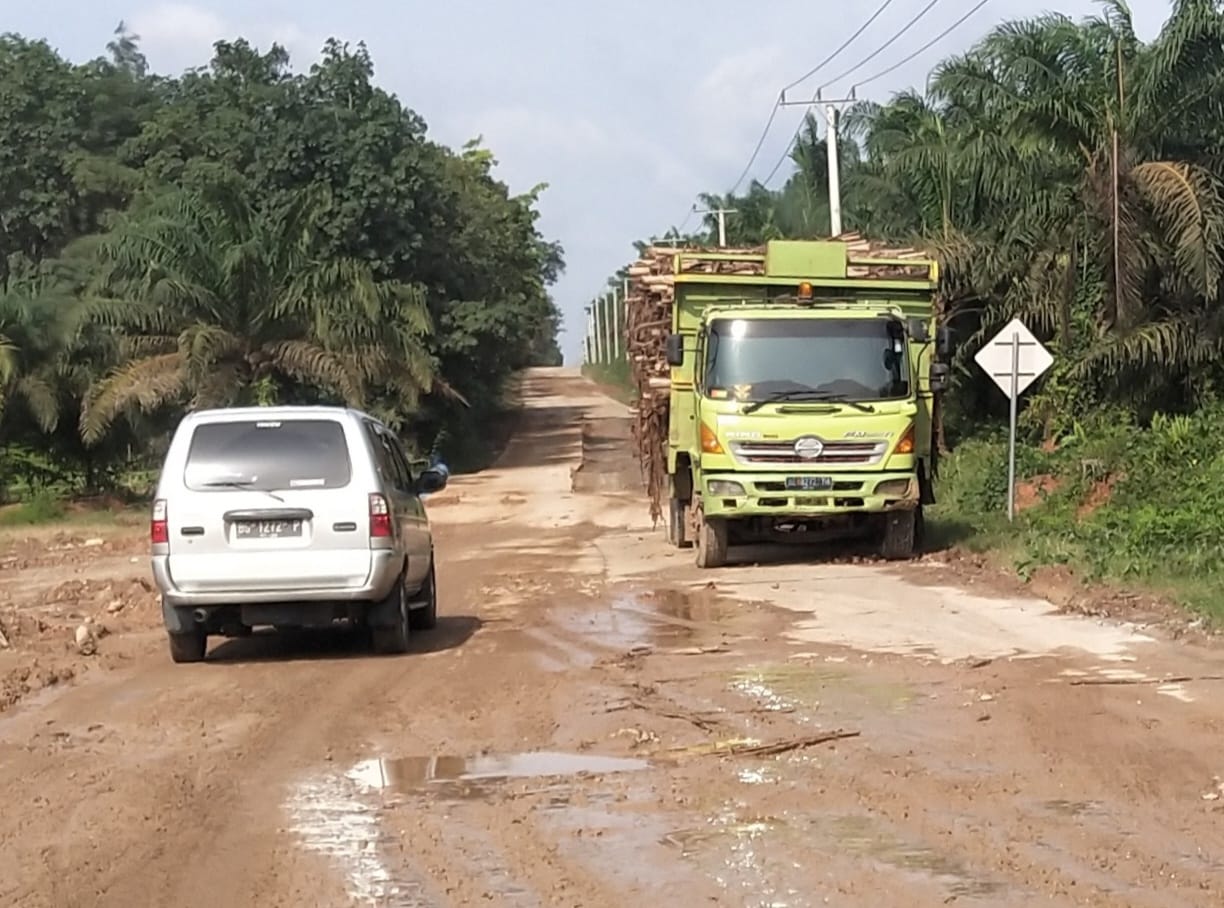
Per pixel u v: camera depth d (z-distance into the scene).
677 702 9.86
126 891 6.21
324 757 8.62
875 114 36.41
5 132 52.00
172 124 51.28
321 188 39.00
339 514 11.83
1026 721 8.88
